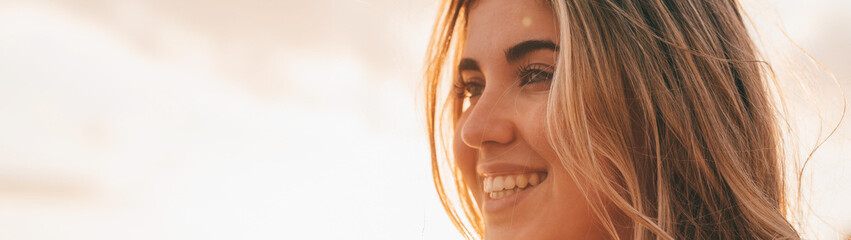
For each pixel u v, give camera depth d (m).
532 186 1.41
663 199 1.29
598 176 1.27
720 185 1.31
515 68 1.44
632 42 1.35
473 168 1.60
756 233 1.30
